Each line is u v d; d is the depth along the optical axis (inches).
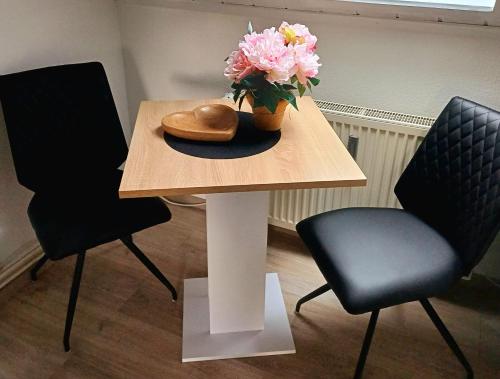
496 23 57.3
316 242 55.9
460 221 54.7
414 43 63.2
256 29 72.2
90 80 67.4
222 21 74.1
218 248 57.1
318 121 57.6
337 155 49.6
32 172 63.1
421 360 61.7
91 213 60.4
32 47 66.9
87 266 77.0
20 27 64.3
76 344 63.4
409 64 64.8
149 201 63.2
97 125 68.8
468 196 53.8
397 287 49.9
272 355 62.5
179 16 76.8
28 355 61.8
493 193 50.9
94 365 60.7
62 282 73.7
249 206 54.0
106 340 64.1
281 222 81.3
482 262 73.5
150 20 79.4
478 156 53.2
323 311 69.1
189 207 91.7
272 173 45.9
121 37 83.4
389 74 66.7
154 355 62.2
